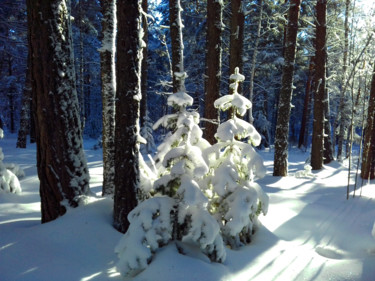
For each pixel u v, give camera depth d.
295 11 10.66
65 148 4.38
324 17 13.08
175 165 3.38
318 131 13.90
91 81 30.31
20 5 16.70
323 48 13.23
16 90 29.38
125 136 4.07
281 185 9.50
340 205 6.83
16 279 2.95
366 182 10.30
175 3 7.71
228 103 4.58
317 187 9.32
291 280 3.25
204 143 4.38
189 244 3.36
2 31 18.08
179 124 3.98
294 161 17.95
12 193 6.81
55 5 4.17
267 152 21.59
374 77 10.14
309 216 5.98
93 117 32.25
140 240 3.05
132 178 4.10
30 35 4.21
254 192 4.08
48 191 4.39
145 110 17.33
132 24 3.98
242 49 10.36
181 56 7.82
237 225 3.79
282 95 10.88
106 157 5.92
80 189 4.54
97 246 3.68
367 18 9.34
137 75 4.09
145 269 3.03
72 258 3.42
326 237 4.93
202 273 2.94
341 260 3.77
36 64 4.20
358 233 5.07
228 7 16.42
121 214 4.06
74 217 4.16
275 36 20.73
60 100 4.30
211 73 8.20
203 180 4.14
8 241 3.68
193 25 20.66
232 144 4.29
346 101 18.19
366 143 10.86
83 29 23.33
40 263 3.26
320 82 13.48
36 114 4.33
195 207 3.30
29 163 12.09
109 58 5.81
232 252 3.75
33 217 5.29
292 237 4.91
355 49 12.18
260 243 4.16
